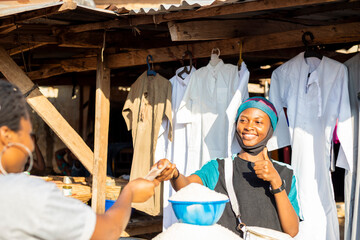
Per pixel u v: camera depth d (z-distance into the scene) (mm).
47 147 8547
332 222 3527
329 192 3533
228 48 3773
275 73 3752
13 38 4375
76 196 4539
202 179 2574
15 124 1394
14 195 1327
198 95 3963
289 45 3629
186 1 3168
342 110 3455
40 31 4605
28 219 1319
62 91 8609
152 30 4742
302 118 3557
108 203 4793
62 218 1346
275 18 3768
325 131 3502
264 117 2621
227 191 2479
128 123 4453
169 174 2131
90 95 8469
